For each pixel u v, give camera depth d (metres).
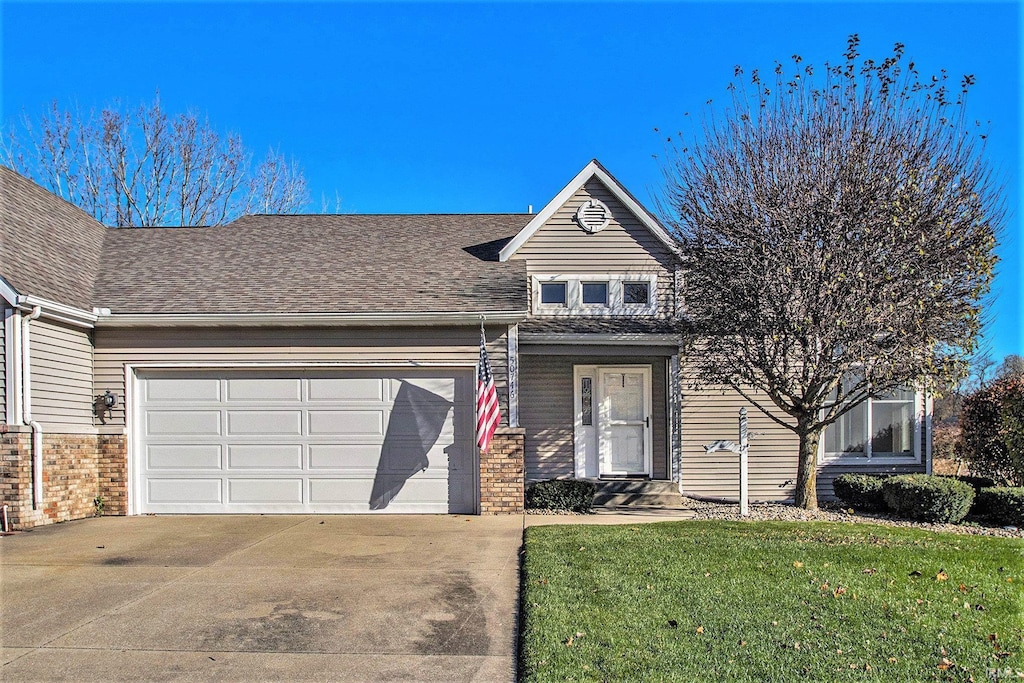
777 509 13.42
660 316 15.41
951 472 19.48
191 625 7.09
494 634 6.88
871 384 12.13
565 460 15.44
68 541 10.69
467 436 13.25
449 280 14.47
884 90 12.87
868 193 12.04
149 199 32.78
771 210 12.41
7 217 13.82
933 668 5.84
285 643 6.64
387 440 13.27
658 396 15.48
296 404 13.33
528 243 15.66
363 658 6.32
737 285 12.46
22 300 11.38
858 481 13.70
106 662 6.22
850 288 11.70
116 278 14.55
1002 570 8.54
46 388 12.10
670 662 5.93
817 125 12.98
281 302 13.50
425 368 13.31
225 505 13.25
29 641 6.68
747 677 5.66
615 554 9.28
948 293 11.88
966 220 12.20
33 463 11.77
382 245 16.19
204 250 15.91
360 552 9.97
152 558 9.65
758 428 15.50
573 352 14.69
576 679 5.62
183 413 13.38
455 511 13.15
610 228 15.69
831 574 8.33
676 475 14.84
